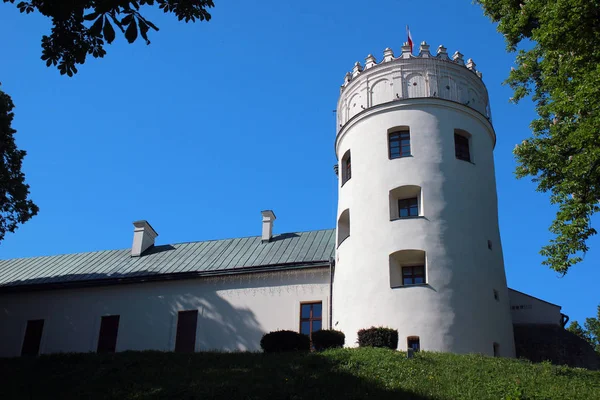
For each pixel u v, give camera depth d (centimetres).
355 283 2380
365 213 2470
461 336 2184
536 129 2006
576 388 1705
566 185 1767
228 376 1869
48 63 1192
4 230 2822
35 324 3022
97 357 2200
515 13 2091
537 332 2517
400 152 2547
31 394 1872
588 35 1736
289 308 2705
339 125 2902
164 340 2800
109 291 2997
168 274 2917
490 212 2509
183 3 1197
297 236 3166
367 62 2839
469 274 2303
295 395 1664
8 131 2773
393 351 1983
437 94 2619
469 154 2588
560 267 1725
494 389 1673
